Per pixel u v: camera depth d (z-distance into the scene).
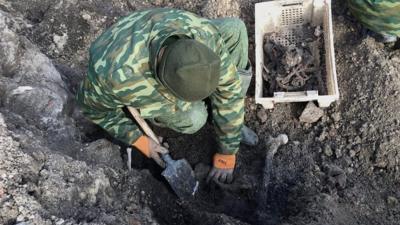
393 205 1.59
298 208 1.55
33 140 1.28
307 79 1.81
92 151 1.45
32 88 1.46
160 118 1.49
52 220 1.10
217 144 1.62
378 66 1.76
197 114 1.49
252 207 1.58
